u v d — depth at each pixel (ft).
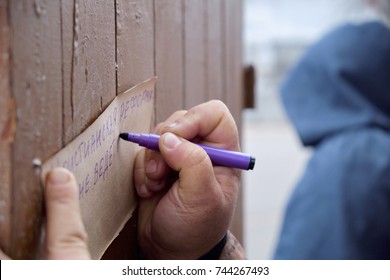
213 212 1.49
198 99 2.47
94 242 1.24
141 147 1.65
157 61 1.78
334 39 4.25
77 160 1.10
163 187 1.59
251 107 4.69
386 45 4.12
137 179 1.60
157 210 1.54
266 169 14.49
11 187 0.87
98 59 1.24
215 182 1.47
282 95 4.59
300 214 3.89
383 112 4.13
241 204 3.99
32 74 0.92
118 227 1.45
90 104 1.19
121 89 1.42
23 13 0.89
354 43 4.14
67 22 1.05
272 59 18.85
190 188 1.43
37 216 0.96
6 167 0.87
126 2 1.44
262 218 11.37
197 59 2.43
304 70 4.41
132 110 1.50
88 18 1.17
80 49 1.12
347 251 3.66
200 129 1.54
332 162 3.81
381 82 4.09
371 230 3.68
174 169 1.47
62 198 0.97
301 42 18.81
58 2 1.01
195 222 1.49
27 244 0.93
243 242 4.39
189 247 1.58
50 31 0.98
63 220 0.97
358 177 3.73
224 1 3.21
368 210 3.67
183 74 2.17
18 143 0.88
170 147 1.40
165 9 1.87
